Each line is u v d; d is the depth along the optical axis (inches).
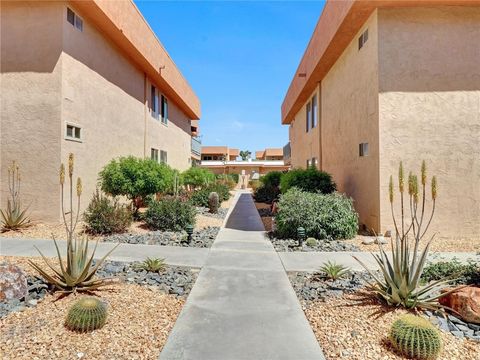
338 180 475.5
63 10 354.0
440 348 117.7
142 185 380.2
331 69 519.5
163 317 149.3
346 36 401.7
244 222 449.4
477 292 150.9
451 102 325.4
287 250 285.4
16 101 354.3
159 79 652.1
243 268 230.2
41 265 215.0
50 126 351.6
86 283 172.6
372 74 342.3
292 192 363.3
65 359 112.4
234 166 1926.7
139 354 118.3
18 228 335.9
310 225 323.0
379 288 170.1
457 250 281.9
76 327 130.2
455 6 325.4
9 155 354.3
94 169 422.0
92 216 334.0
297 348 124.6
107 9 398.3
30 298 160.6
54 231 331.3
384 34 326.6
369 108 351.9
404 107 326.0
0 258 234.2
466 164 324.2
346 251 281.7
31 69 354.0
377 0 312.7
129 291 177.3
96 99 427.5
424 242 309.6
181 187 632.4
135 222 397.7
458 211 324.2
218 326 141.9
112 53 474.0
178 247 290.8
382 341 128.1
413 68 326.0
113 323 139.5
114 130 481.7
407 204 325.1
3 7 357.4
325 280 204.7
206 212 534.0
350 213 334.3
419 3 319.0
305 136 770.2
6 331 129.6
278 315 153.9
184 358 116.6
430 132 324.8
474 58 326.0
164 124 747.4
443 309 155.0
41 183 352.2
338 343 127.9
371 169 346.9
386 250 284.4
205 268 229.9
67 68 361.7
